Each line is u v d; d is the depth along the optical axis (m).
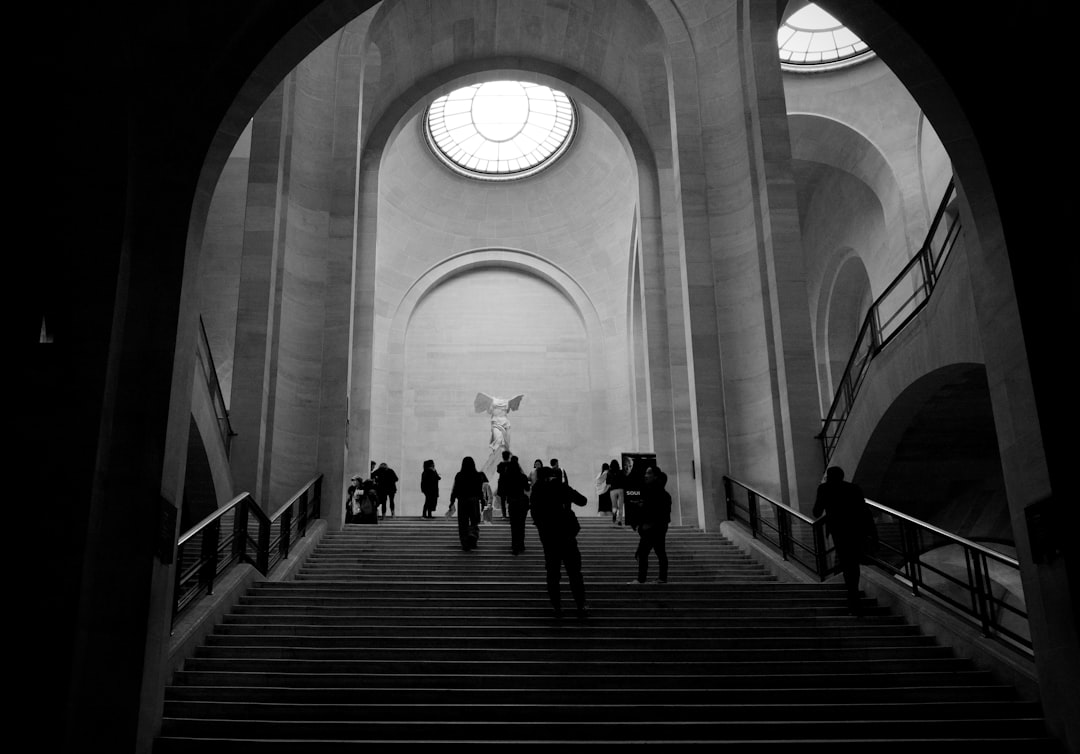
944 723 6.77
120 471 6.81
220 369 20.94
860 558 10.36
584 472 28.72
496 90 27.06
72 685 6.22
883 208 23.27
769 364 15.71
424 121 27.62
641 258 21.83
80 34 7.06
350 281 16.64
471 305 30.03
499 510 21.92
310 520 14.92
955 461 14.12
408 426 28.89
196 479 13.70
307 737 6.54
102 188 7.23
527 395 29.34
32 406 6.74
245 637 8.31
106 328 6.95
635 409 27.94
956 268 10.73
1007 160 7.45
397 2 19.20
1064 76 7.36
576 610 9.34
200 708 6.87
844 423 14.57
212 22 7.75
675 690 7.25
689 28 18.25
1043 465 6.88
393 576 11.62
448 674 7.64
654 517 10.77
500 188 29.66
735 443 16.08
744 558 13.33
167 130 7.52
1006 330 7.32
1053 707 6.80
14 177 7.16
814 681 7.57
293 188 16.70
